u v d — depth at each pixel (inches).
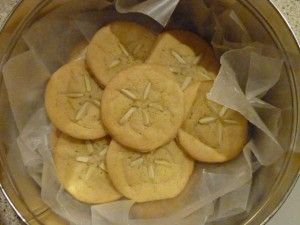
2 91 12.0
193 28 13.0
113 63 12.7
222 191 12.4
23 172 12.3
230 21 12.3
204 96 12.6
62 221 12.3
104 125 12.4
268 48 11.9
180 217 12.3
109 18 13.0
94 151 12.6
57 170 12.5
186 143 12.4
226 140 12.4
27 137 12.6
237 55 12.2
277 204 11.5
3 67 11.9
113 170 12.3
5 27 11.5
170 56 12.7
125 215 12.3
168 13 12.1
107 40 12.8
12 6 13.0
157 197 12.3
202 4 12.3
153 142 12.1
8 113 12.3
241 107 12.2
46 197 12.3
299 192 13.3
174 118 12.2
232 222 12.3
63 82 12.7
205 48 12.9
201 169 12.6
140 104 12.2
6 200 12.7
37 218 12.0
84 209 12.4
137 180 12.3
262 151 12.3
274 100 12.1
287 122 11.9
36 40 12.4
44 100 12.8
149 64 12.5
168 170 12.4
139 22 13.0
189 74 12.6
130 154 12.4
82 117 12.6
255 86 12.3
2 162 11.8
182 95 12.3
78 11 12.6
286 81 11.8
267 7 11.3
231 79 12.2
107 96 12.3
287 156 11.9
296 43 11.2
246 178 12.3
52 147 12.6
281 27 11.4
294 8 13.1
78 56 13.0
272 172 12.1
